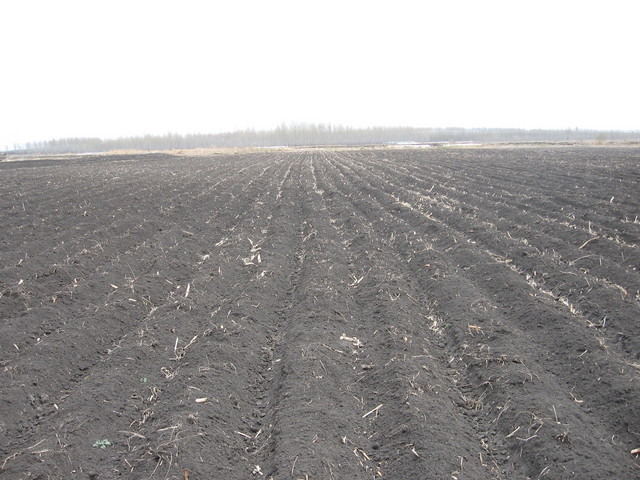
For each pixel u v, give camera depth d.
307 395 4.74
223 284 8.02
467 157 34.50
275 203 15.91
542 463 3.80
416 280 8.17
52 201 14.46
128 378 5.12
